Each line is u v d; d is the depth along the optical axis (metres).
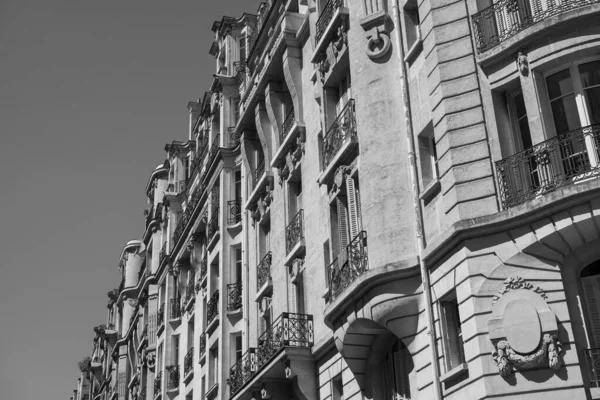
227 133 41.41
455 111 19.34
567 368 16.17
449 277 18.55
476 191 18.38
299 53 31.11
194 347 44.09
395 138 21.81
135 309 62.75
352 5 24.69
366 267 21.50
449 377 18.06
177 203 54.56
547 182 17.66
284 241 30.47
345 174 24.53
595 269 17.30
